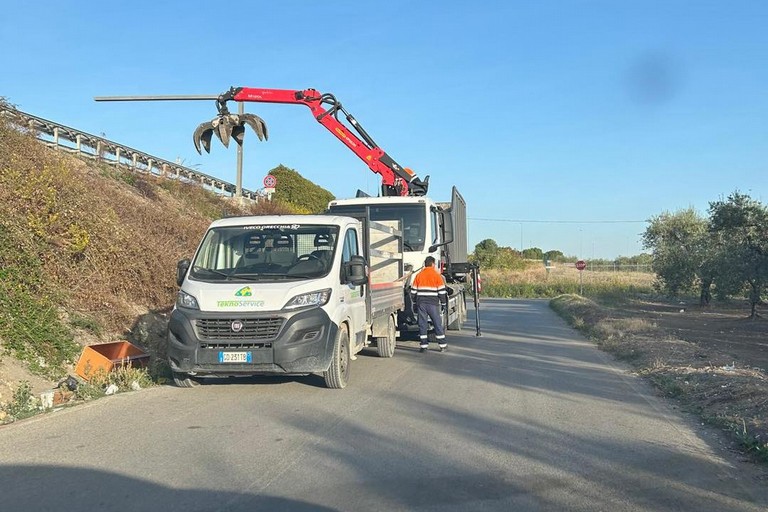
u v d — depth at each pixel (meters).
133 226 14.52
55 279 10.56
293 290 8.57
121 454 6.15
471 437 6.89
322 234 9.51
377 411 8.01
